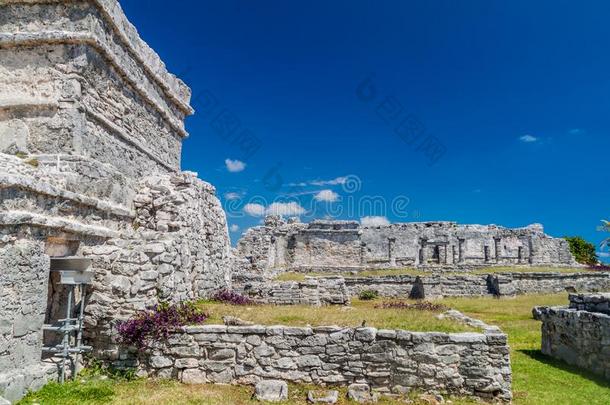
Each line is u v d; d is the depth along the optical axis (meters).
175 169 18.12
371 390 9.27
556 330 12.96
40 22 11.52
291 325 10.31
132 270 10.37
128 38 13.48
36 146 11.05
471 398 9.04
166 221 13.21
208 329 9.82
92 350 10.15
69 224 9.77
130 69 13.93
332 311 12.68
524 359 12.86
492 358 9.12
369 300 28.70
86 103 11.53
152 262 10.77
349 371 9.43
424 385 9.19
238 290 20.39
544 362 12.48
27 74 11.31
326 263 43.53
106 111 12.62
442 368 9.20
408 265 41.53
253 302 16.45
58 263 9.62
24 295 8.35
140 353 9.95
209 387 9.43
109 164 12.52
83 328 10.22
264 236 36.22
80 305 10.33
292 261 43.69
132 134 14.29
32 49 11.41
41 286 8.82
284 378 9.54
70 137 11.04
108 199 12.04
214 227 17.08
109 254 10.48
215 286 16.73
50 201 9.45
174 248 11.46
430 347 9.27
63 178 10.29
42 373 8.60
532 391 9.83
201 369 9.74
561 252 47.69
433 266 36.94
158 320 9.88
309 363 9.53
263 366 9.62
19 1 11.48
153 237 11.47
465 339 9.21
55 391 8.43
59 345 9.40
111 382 9.45
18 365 8.15
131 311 10.18
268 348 9.66
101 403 8.22
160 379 9.73
